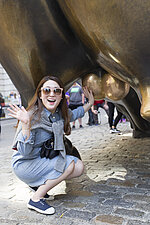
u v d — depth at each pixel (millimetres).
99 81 2777
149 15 1597
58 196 2695
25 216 2297
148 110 1947
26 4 2193
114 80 2631
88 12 1791
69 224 2121
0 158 4617
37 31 2320
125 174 3324
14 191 2934
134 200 2520
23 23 2273
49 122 2375
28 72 2535
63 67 2598
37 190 2416
